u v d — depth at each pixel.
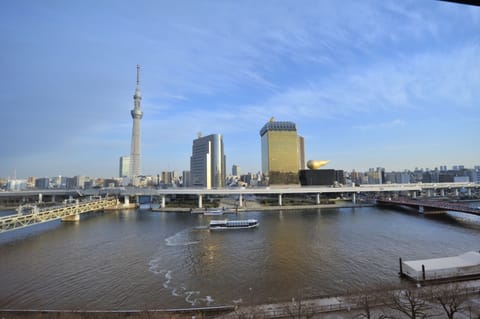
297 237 104.44
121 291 59.47
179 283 62.94
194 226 132.62
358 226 125.75
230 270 70.25
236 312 45.25
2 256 85.50
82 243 101.19
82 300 55.72
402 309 39.91
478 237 102.06
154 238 108.12
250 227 124.25
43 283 64.31
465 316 41.09
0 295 58.47
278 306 46.81
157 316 45.34
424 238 100.75
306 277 64.25
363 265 71.44
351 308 44.81
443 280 57.00
